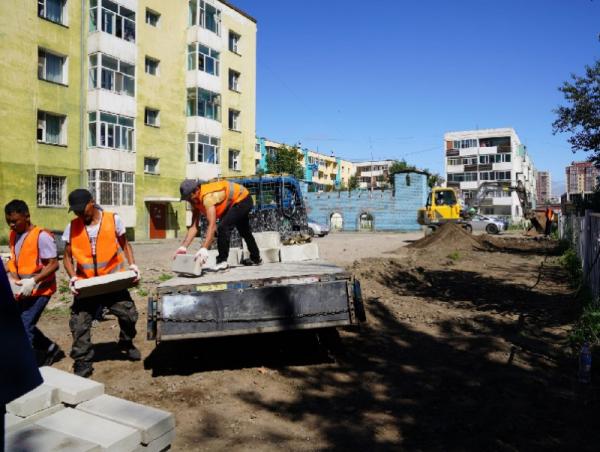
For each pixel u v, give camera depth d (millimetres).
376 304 8008
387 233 40438
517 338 6152
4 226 22547
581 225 12000
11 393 1492
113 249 4703
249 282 4586
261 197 11672
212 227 5172
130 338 5133
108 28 27188
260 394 4277
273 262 6305
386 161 105812
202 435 3486
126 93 28500
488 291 9711
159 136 30688
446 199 27203
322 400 4148
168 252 19594
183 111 32531
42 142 24328
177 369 4977
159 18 30766
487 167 77062
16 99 23109
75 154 26047
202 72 32844
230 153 36406
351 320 4684
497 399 4164
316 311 4645
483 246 20688
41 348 5062
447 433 3525
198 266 4953
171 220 31641
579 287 9273
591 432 3539
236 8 36344
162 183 30969
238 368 5000
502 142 76688
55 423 2984
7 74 22688
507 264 14875
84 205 4453
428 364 5141
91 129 26656
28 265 4676
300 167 48688
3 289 1504
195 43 32312
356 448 3299
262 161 72750
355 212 45188
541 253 18469
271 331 4574
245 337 6105
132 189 28547
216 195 5359
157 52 30438
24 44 23453
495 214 73625
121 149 27734
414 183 42844
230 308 4539
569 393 4301
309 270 5098
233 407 3984
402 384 4539
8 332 1503
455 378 4695
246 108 37500
